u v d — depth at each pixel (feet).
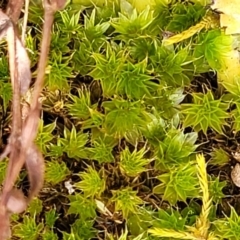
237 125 0.31
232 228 0.30
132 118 0.31
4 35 0.22
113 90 0.31
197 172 0.31
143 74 0.31
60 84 0.31
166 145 0.31
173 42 0.31
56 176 0.31
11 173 0.21
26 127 0.21
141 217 0.31
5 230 0.22
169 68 0.31
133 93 0.31
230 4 0.31
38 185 0.23
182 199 0.31
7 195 0.22
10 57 0.22
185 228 0.31
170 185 0.31
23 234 0.31
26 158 0.23
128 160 0.31
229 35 0.31
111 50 0.31
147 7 0.31
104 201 0.31
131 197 0.31
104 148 0.31
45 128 0.31
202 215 0.30
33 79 0.31
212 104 0.31
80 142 0.31
